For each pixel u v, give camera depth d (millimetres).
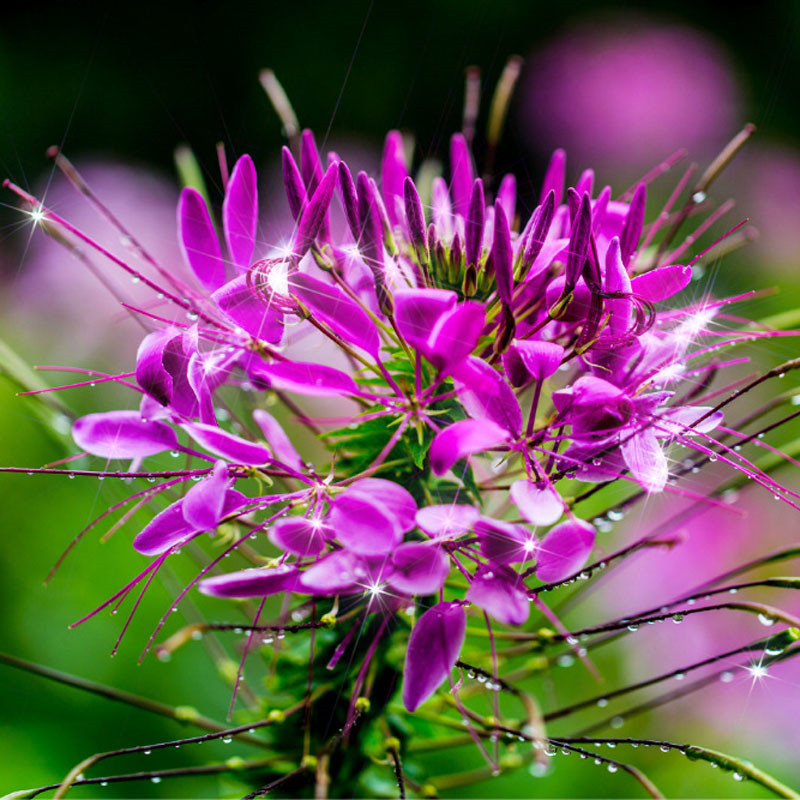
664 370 889
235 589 872
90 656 1048
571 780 1044
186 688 1045
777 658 889
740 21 1861
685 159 1742
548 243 891
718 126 1768
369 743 918
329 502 883
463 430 863
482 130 1834
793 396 913
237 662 1019
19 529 1093
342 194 888
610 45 1813
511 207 922
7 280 1290
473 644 954
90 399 1225
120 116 1847
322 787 896
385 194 921
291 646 924
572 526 865
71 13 1832
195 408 884
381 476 907
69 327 1255
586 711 1068
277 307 887
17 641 1047
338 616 913
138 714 1038
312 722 918
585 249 875
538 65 1847
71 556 1088
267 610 967
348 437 905
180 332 882
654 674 1123
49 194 1517
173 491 935
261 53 1912
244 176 895
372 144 1875
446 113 1829
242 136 1899
